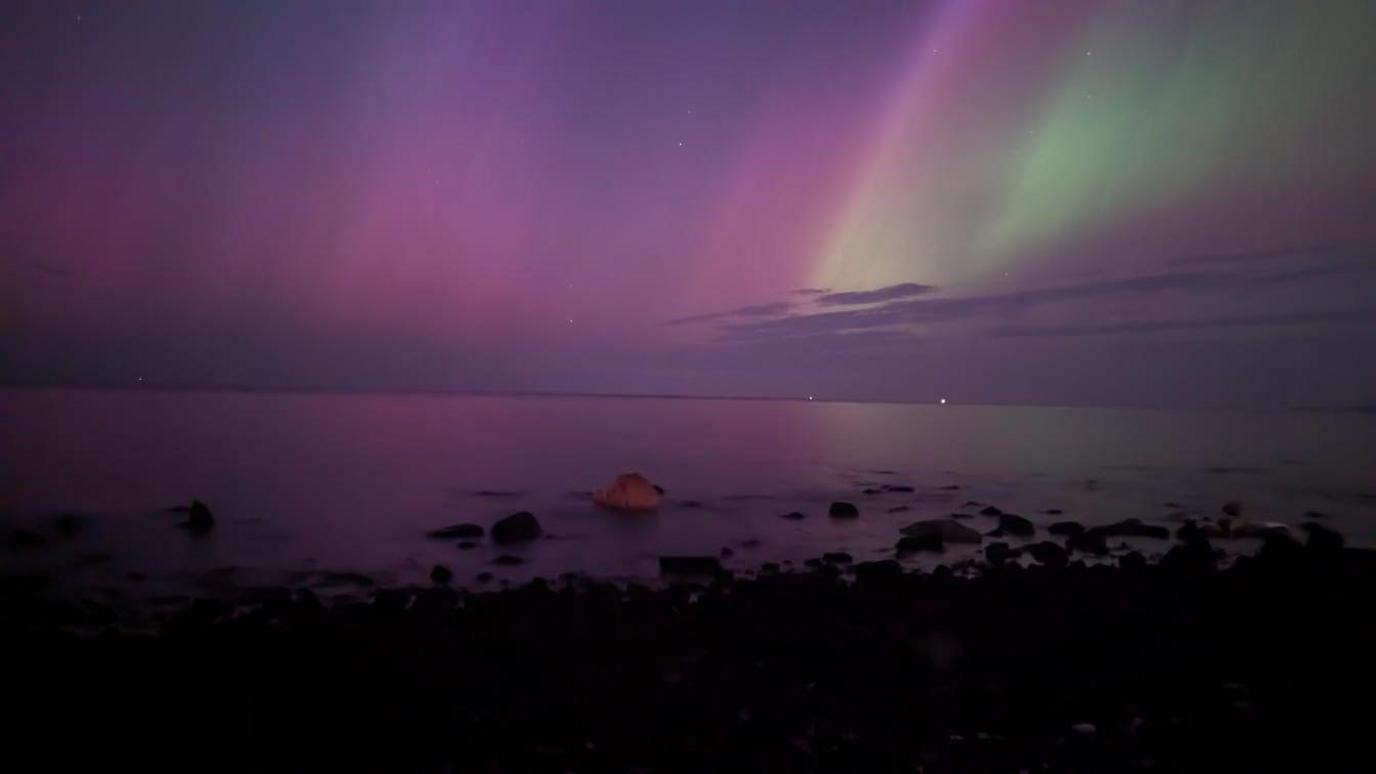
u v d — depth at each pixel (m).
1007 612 11.96
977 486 32.00
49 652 10.17
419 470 34.75
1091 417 112.25
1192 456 46.03
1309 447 53.25
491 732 7.69
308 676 9.33
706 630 11.14
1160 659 9.95
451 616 11.90
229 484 29.52
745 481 33.12
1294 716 8.00
